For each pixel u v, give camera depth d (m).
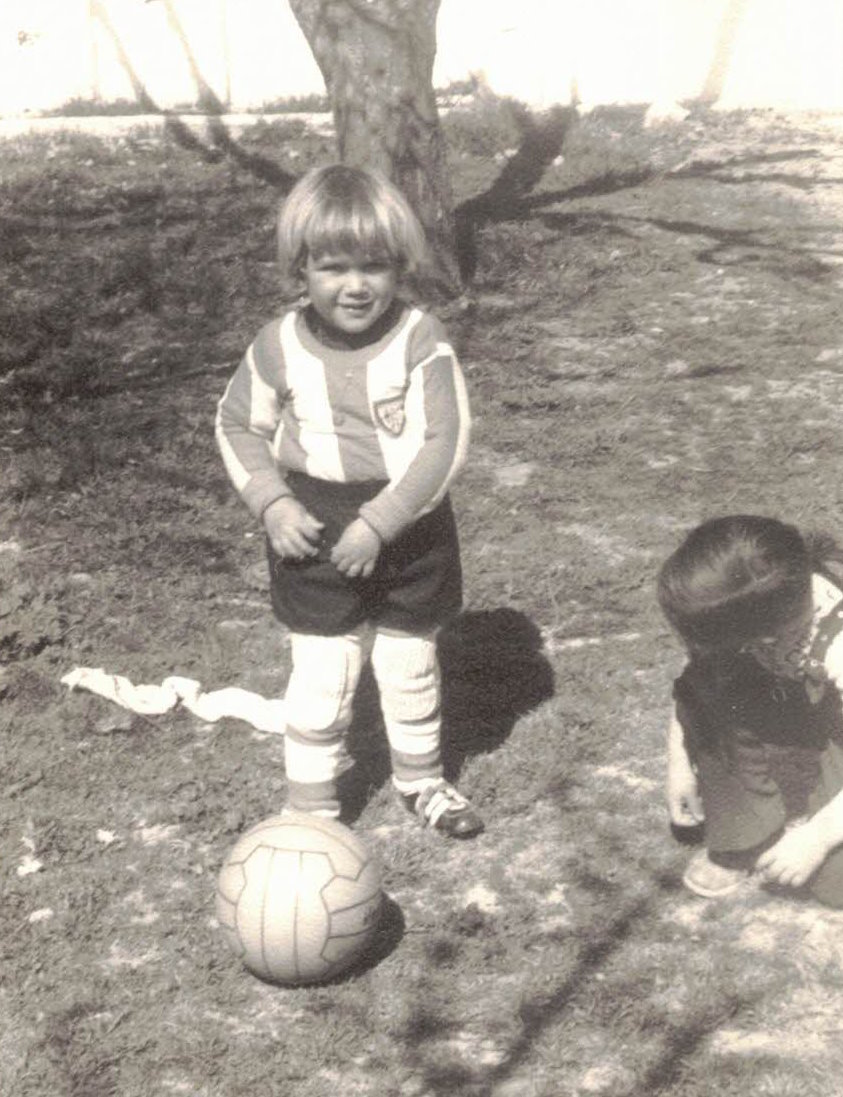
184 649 5.75
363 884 3.96
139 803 4.85
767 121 16.11
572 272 10.80
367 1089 3.66
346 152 10.07
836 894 4.13
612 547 6.51
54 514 6.96
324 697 4.40
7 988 4.05
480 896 4.35
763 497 6.96
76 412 8.37
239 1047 3.80
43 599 6.05
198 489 7.30
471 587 6.14
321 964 3.91
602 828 4.62
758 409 8.14
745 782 4.14
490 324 9.77
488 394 8.47
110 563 6.47
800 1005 3.86
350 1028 3.83
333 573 4.26
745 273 10.73
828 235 11.73
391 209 4.00
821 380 8.62
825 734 4.11
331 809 4.55
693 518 6.78
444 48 16.41
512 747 5.05
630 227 11.98
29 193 13.20
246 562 6.54
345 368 4.13
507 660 5.59
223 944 4.18
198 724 5.30
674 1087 3.59
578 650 5.65
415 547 4.30
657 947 4.09
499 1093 3.63
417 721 4.60
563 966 4.02
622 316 9.88
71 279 10.95
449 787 4.66
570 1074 3.67
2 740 5.21
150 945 4.20
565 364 9.03
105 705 5.40
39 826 4.73
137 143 14.88
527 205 12.80
